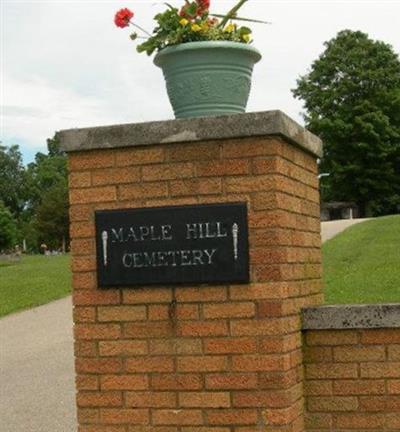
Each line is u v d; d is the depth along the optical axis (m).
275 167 4.36
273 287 4.34
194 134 4.44
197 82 4.68
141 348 4.52
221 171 4.44
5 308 19.48
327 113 61.72
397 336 4.63
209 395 4.42
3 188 108.25
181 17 4.81
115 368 4.55
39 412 9.28
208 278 4.42
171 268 4.48
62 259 40.09
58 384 10.83
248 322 4.37
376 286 16.84
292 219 4.64
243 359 4.37
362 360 4.67
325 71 62.28
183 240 4.48
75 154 4.66
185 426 4.45
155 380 4.50
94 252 4.63
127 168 4.59
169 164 4.52
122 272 4.55
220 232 4.42
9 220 74.62
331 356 4.71
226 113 4.71
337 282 17.78
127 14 4.87
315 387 4.72
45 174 108.75
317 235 5.23
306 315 4.70
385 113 60.97
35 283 24.78
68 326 16.33
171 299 4.49
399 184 60.69
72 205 4.66
